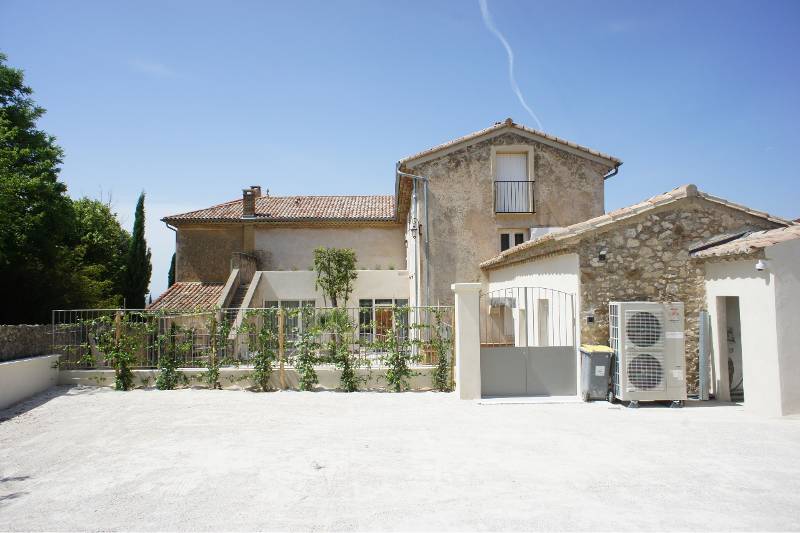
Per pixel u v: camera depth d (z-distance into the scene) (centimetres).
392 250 2391
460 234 1692
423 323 1277
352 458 657
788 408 846
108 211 2786
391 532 444
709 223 1034
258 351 1175
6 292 1548
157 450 704
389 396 1084
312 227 2384
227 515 484
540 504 503
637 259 1023
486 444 717
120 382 1184
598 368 994
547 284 1195
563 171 1734
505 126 1711
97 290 1920
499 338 1655
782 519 468
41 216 1535
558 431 785
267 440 749
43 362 1164
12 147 1586
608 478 575
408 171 1722
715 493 531
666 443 713
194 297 2164
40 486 570
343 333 1166
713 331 1005
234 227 2397
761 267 862
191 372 1205
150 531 450
